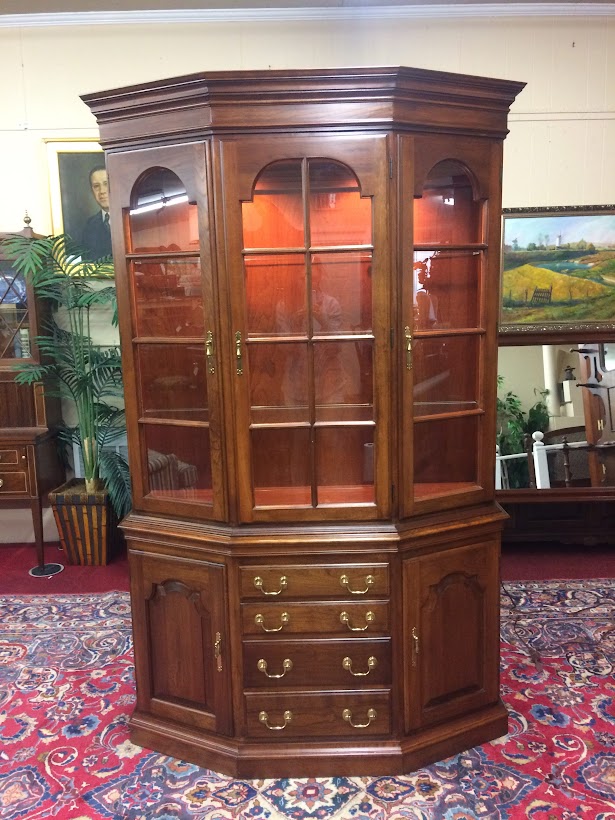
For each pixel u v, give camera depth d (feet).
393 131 5.54
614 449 11.47
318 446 6.29
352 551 6.03
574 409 11.52
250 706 6.29
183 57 11.24
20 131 11.46
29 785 6.23
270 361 6.07
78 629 9.32
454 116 5.79
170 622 6.51
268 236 5.93
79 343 11.18
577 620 9.32
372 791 6.07
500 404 11.53
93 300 10.72
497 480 11.51
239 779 6.28
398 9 11.01
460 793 6.01
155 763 6.53
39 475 11.23
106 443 12.26
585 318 11.51
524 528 11.93
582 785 6.08
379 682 6.26
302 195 5.76
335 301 6.00
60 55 11.25
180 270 6.07
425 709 6.42
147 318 6.30
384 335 5.82
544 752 6.55
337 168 5.75
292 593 6.13
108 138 6.05
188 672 6.51
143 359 6.37
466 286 6.35
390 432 5.96
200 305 6.05
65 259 11.35
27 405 11.39
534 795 5.97
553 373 11.51
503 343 11.43
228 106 5.51
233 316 5.80
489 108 5.92
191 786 6.19
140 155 5.91
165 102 5.68
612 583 10.53
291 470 6.29
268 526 6.13
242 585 6.11
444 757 6.49
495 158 6.03
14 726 7.16
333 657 6.21
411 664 6.23
